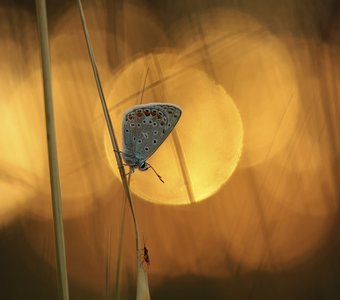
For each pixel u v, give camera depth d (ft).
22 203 1.78
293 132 1.68
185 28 1.73
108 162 1.65
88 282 1.61
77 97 1.68
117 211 1.65
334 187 1.68
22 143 1.73
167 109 1.40
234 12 1.72
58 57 1.75
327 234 1.70
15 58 1.79
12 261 1.77
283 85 1.71
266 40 1.72
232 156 1.71
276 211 1.67
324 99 1.68
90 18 1.71
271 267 1.65
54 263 1.75
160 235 1.67
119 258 1.31
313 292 1.69
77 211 1.65
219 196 1.67
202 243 1.67
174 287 1.68
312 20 1.71
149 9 1.76
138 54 1.73
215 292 1.65
